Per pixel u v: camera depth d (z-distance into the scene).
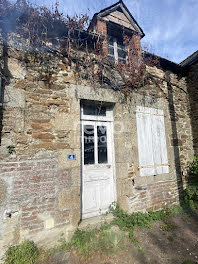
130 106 3.32
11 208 2.08
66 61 2.77
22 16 2.44
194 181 4.04
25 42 2.45
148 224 2.72
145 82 3.61
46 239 2.21
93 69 2.95
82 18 2.80
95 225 2.64
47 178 2.34
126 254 2.11
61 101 2.61
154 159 3.44
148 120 3.53
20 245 2.05
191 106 4.41
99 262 1.97
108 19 3.55
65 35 2.84
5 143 2.14
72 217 2.43
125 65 3.40
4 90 2.21
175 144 3.88
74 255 2.06
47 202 2.30
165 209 3.30
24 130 2.28
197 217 3.10
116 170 3.12
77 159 2.59
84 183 2.91
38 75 2.50
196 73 4.36
